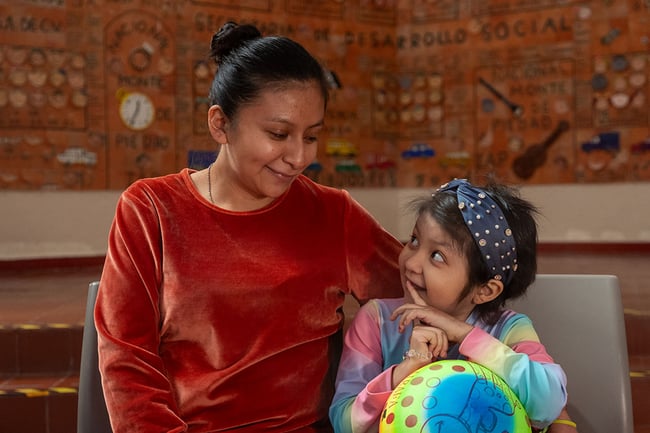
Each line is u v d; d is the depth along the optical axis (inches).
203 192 60.7
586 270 199.8
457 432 48.1
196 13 243.9
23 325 125.9
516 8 259.8
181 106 243.0
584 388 62.9
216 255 58.7
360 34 267.9
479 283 58.8
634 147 249.3
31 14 223.9
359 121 269.4
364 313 63.7
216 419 58.7
